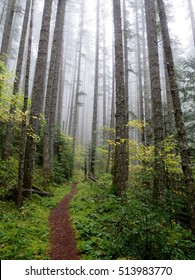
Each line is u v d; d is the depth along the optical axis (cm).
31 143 1047
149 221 559
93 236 661
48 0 1173
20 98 901
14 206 884
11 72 898
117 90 1070
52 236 680
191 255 570
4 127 1481
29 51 943
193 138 1438
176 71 1602
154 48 1051
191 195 686
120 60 1090
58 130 2153
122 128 1037
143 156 1072
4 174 1054
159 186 811
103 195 1020
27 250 570
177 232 693
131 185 1005
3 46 1606
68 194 1358
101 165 2459
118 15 1133
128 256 537
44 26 1140
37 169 1534
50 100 1571
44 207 995
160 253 534
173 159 947
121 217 619
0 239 608
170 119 1399
